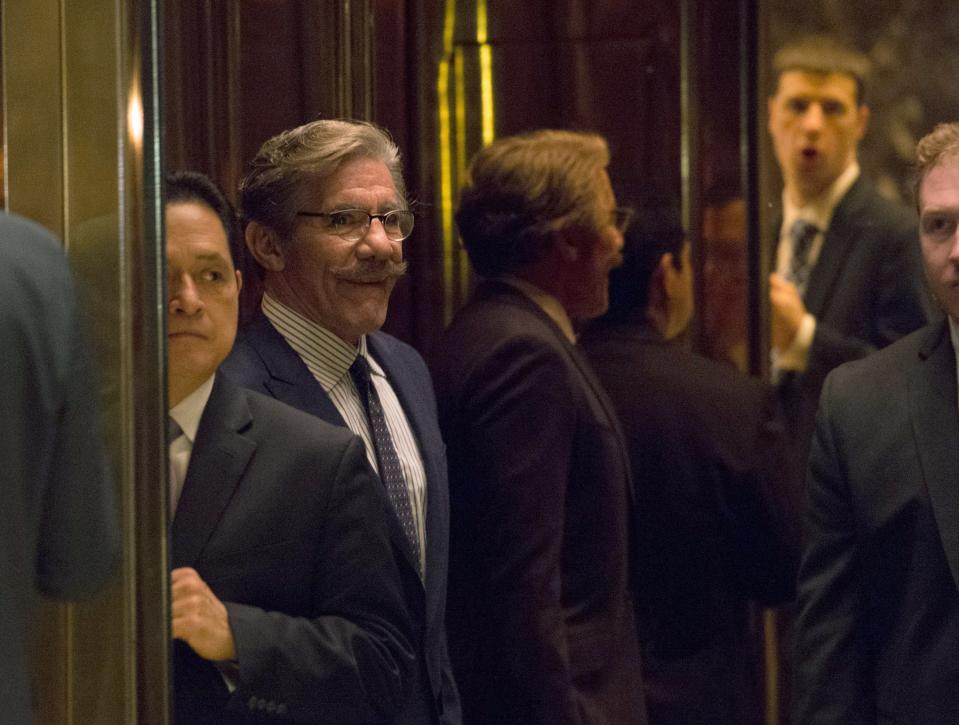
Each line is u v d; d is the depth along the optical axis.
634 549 4.34
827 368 5.17
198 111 3.75
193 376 2.92
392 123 4.45
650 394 4.72
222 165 3.80
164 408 2.74
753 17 5.01
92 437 2.16
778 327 5.18
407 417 3.42
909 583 3.57
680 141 4.96
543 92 4.82
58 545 2.14
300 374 3.18
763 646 4.90
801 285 5.19
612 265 4.65
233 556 2.82
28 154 2.75
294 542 2.86
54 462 2.12
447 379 4.11
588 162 4.50
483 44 4.73
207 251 2.93
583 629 4.07
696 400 4.76
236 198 3.81
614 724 4.09
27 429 2.04
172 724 2.73
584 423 4.11
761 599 4.89
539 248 4.42
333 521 2.89
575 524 4.09
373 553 2.92
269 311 3.25
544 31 4.80
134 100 2.75
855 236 5.15
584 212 4.48
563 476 4.03
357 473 2.93
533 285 4.42
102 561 2.20
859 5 5.18
